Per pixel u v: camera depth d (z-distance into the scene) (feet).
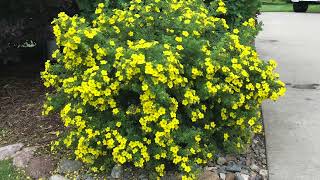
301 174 14.23
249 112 14.67
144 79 12.56
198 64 13.79
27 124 17.10
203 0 19.69
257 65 14.70
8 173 14.14
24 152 14.92
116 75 12.71
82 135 13.47
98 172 13.94
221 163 14.66
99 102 13.11
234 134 14.99
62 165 14.21
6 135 16.44
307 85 23.79
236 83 14.14
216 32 16.35
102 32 14.62
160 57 12.90
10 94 19.93
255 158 15.37
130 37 14.94
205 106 14.03
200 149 13.51
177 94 13.43
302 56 31.60
